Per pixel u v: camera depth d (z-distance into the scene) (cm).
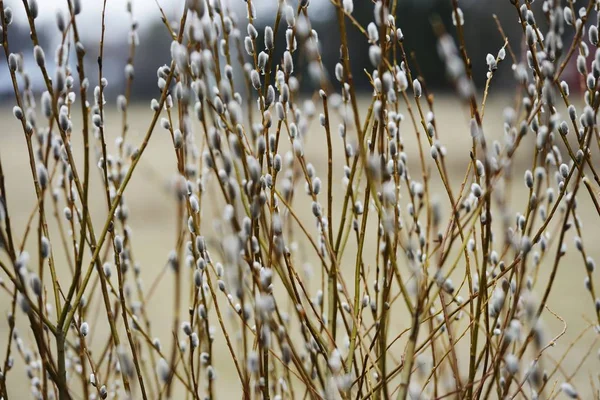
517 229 142
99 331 272
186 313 310
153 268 403
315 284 258
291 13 143
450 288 143
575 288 320
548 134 135
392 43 147
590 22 226
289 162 153
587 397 191
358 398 144
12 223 473
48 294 237
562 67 142
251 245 135
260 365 140
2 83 198
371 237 390
